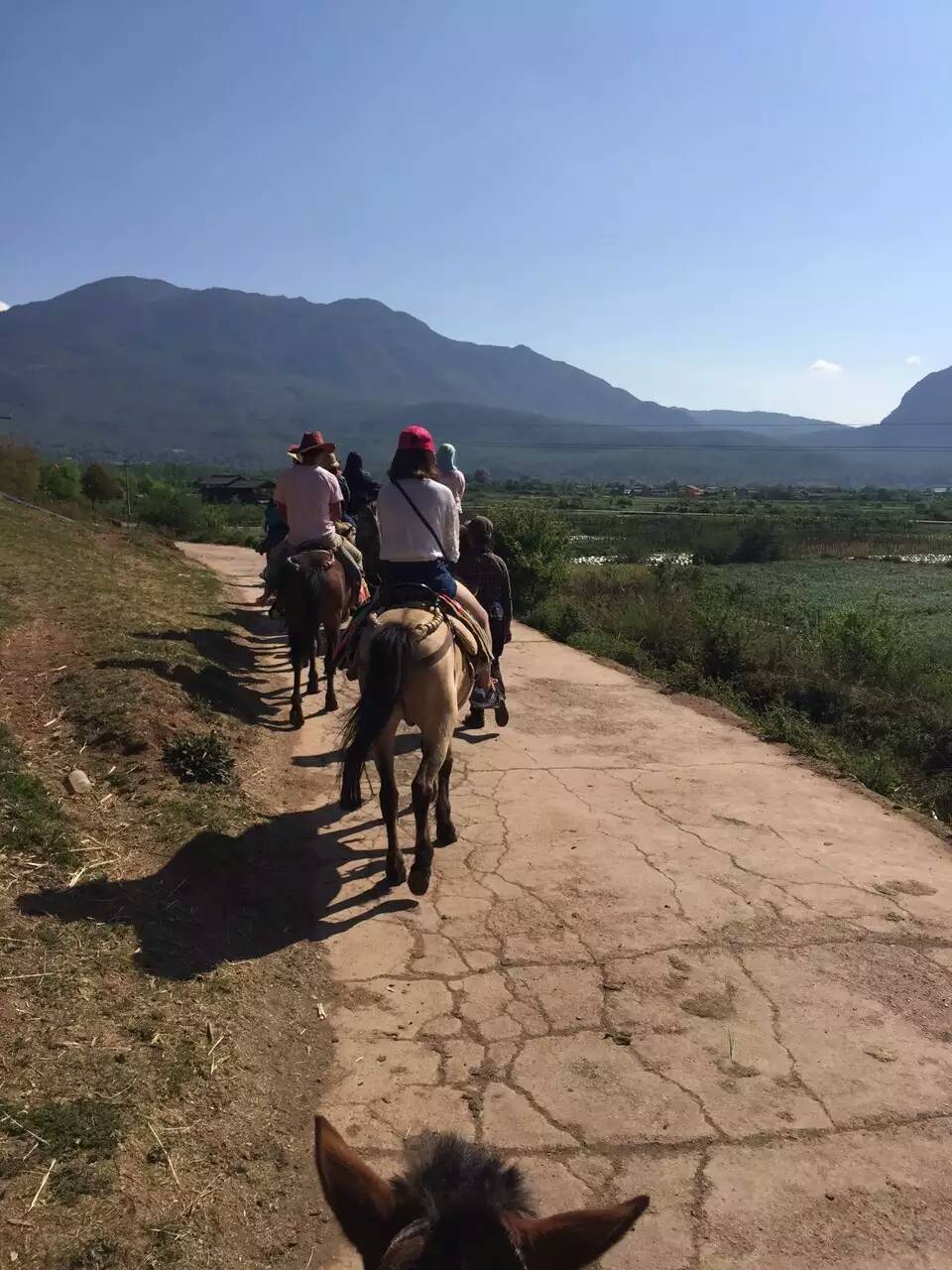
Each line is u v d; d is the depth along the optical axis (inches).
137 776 254.4
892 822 287.3
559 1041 170.9
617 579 850.8
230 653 433.4
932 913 226.7
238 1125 140.6
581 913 219.5
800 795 307.1
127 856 210.7
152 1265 111.6
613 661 519.5
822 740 373.1
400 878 228.8
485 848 253.8
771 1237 129.7
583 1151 143.8
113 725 276.5
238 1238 120.6
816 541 1722.4
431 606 228.8
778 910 225.0
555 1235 59.8
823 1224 132.3
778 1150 146.3
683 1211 133.4
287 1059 160.6
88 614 419.8
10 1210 113.8
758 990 190.2
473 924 212.2
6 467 1072.8
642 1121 150.9
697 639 530.0
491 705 353.4
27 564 538.6
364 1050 165.8
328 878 231.0
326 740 335.6
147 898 195.2
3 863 192.9
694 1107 154.9
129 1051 148.0
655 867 246.1
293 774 297.6
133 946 176.7
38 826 210.2
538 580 698.2
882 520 2464.3
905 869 251.3
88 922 180.2
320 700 389.7
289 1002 177.3
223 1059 152.9
